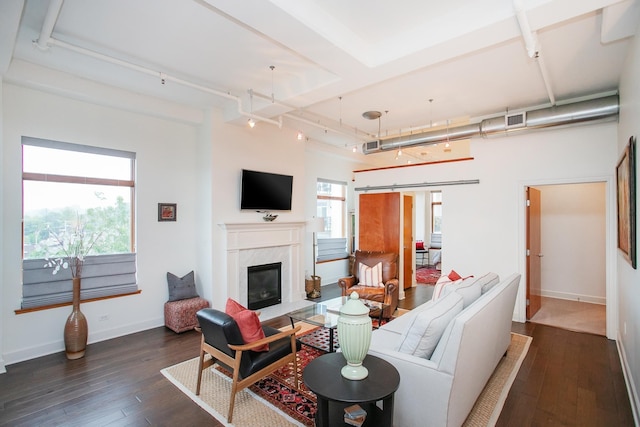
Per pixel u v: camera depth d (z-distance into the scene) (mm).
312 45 2561
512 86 3879
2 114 3096
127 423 2350
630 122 2875
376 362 2088
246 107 4273
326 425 1825
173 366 3225
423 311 2283
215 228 4613
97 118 3938
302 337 4027
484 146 4961
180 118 4488
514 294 3383
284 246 5555
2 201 3109
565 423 2332
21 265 3404
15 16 2170
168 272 4543
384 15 2502
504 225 4781
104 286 3973
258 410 2492
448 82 3770
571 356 3443
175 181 4660
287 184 5539
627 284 3029
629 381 2793
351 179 8023
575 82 3754
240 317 2566
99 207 4004
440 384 1953
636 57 2484
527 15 2152
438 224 10148
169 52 3113
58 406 2553
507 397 2662
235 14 2150
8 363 3279
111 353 3541
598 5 2053
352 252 7930
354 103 4477
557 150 4367
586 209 5637
